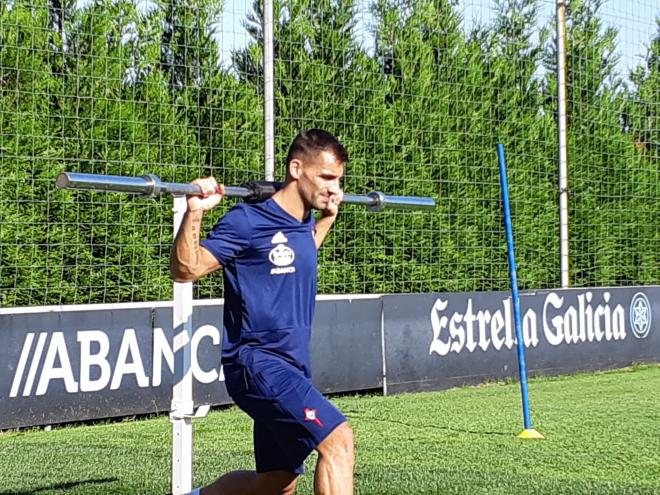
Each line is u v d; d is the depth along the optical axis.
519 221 11.54
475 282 11.15
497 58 11.55
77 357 7.73
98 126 9.02
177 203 3.70
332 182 3.39
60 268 8.77
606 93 12.66
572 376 11.10
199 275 3.29
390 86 10.76
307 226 3.44
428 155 10.92
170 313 8.29
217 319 8.57
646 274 12.99
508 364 10.61
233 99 9.75
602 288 11.67
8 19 8.77
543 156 11.77
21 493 4.95
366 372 9.45
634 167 12.88
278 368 3.25
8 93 8.74
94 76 9.09
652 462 6.01
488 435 7.08
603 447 6.55
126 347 8.00
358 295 9.47
